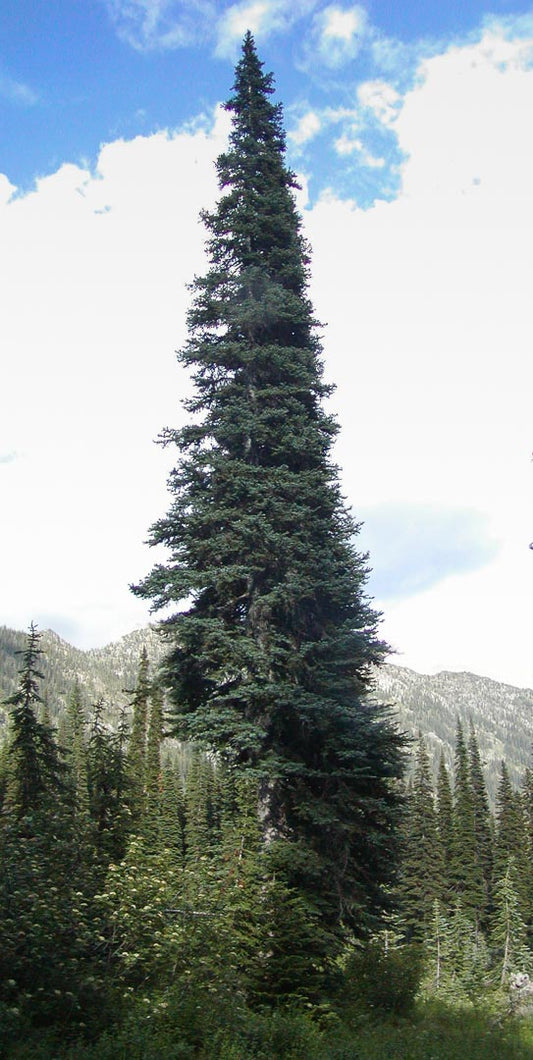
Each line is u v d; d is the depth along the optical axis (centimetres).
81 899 1127
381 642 1714
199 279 1952
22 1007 897
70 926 1030
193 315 1950
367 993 1500
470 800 6862
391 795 1703
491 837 7025
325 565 1703
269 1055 972
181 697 1836
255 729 1587
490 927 6116
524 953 5103
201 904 1295
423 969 1622
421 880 5959
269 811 1628
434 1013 1595
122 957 1115
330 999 1445
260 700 1655
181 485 1836
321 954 1502
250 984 1327
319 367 1980
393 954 1630
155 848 1438
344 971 1567
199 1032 996
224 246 2055
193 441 1873
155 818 3325
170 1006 1023
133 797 2012
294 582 1650
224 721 1641
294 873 1563
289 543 1677
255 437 1839
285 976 1358
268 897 1450
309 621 1800
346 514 1858
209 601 1825
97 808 1830
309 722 1619
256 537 1689
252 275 1909
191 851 1634
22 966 937
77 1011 954
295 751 1691
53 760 2256
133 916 1152
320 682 1633
